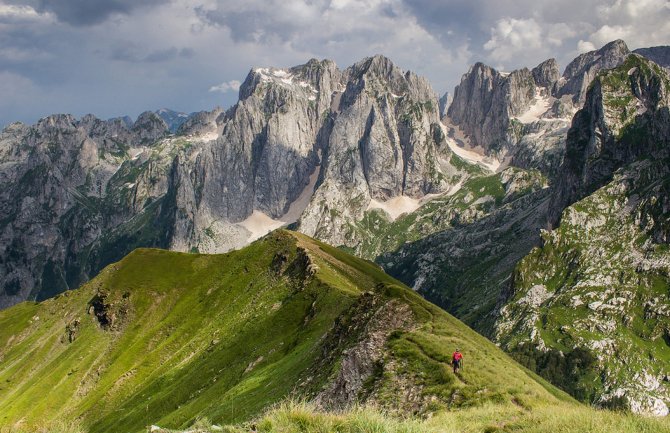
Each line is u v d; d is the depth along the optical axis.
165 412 130.88
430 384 46.12
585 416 26.92
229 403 93.12
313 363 75.31
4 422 171.88
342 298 124.25
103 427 141.88
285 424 23.61
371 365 53.75
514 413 32.12
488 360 49.81
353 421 23.66
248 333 141.62
